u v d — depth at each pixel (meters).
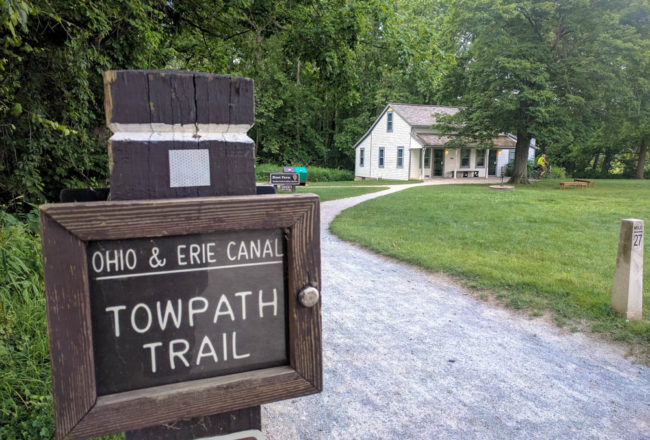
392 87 35.88
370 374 3.50
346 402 3.12
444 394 3.23
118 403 0.88
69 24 5.05
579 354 3.83
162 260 0.92
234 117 0.98
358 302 5.11
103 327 0.89
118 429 0.88
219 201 0.91
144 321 0.91
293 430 2.80
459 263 6.45
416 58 9.80
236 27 9.87
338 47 9.08
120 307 0.90
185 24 9.66
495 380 3.42
